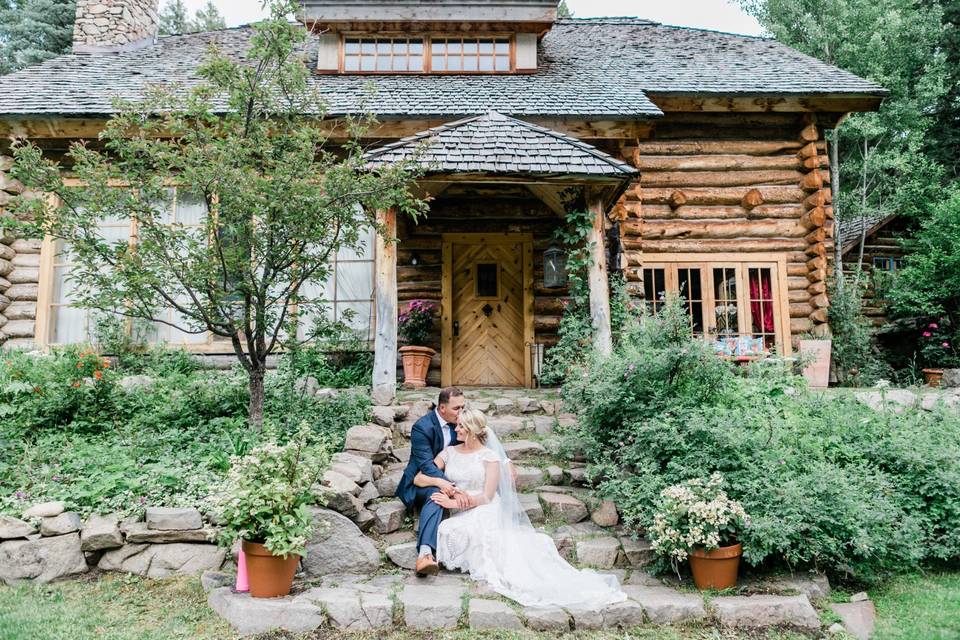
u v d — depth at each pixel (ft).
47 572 13.55
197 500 15.07
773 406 17.17
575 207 25.04
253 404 18.16
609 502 15.94
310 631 11.45
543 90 31.58
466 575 13.56
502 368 30.78
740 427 15.06
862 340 33.47
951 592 13.29
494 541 13.26
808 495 13.79
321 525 13.58
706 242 33.12
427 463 15.02
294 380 20.93
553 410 22.08
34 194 29.12
